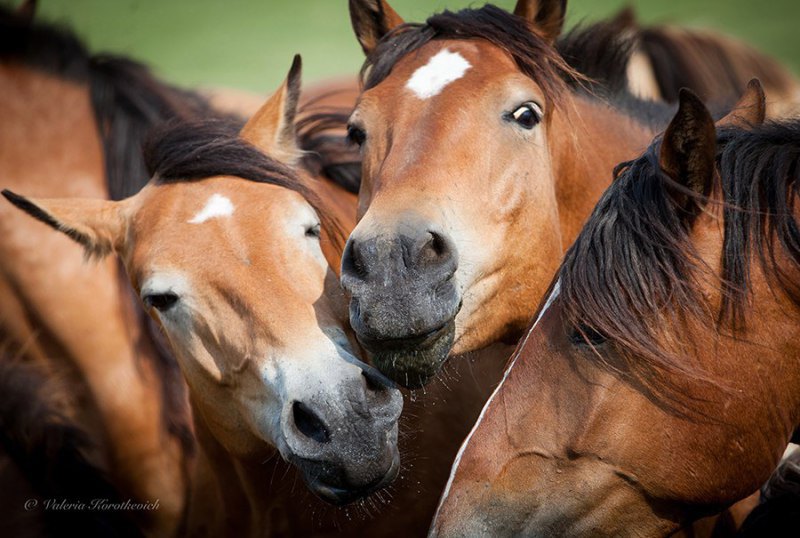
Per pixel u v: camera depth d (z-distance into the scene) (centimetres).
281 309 578
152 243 616
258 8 3825
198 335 605
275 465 648
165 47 3253
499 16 665
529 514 460
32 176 924
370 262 521
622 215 461
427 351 542
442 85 614
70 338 881
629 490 454
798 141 478
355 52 3075
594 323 448
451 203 566
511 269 620
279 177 650
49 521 722
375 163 612
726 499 461
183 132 670
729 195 456
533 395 468
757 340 445
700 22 3116
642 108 866
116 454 867
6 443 738
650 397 445
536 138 632
